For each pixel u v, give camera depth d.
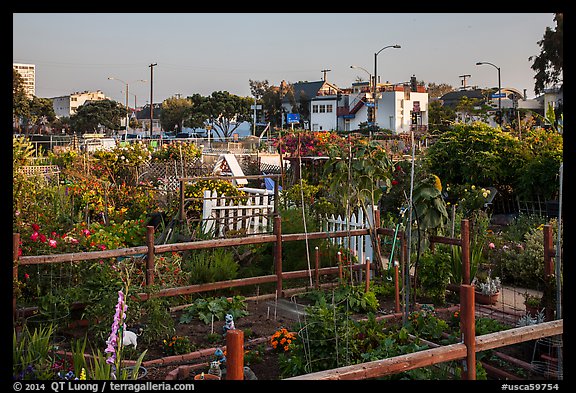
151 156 21.03
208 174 17.42
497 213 15.65
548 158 14.16
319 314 5.18
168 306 6.95
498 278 8.23
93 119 72.62
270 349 5.77
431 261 7.79
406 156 18.25
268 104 78.75
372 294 7.35
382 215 13.61
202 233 9.12
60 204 11.11
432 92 92.12
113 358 4.26
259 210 10.36
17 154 10.66
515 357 5.74
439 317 7.14
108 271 6.38
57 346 5.44
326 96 71.88
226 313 6.87
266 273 8.52
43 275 6.50
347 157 7.90
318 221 9.97
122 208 13.05
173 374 4.94
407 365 3.49
